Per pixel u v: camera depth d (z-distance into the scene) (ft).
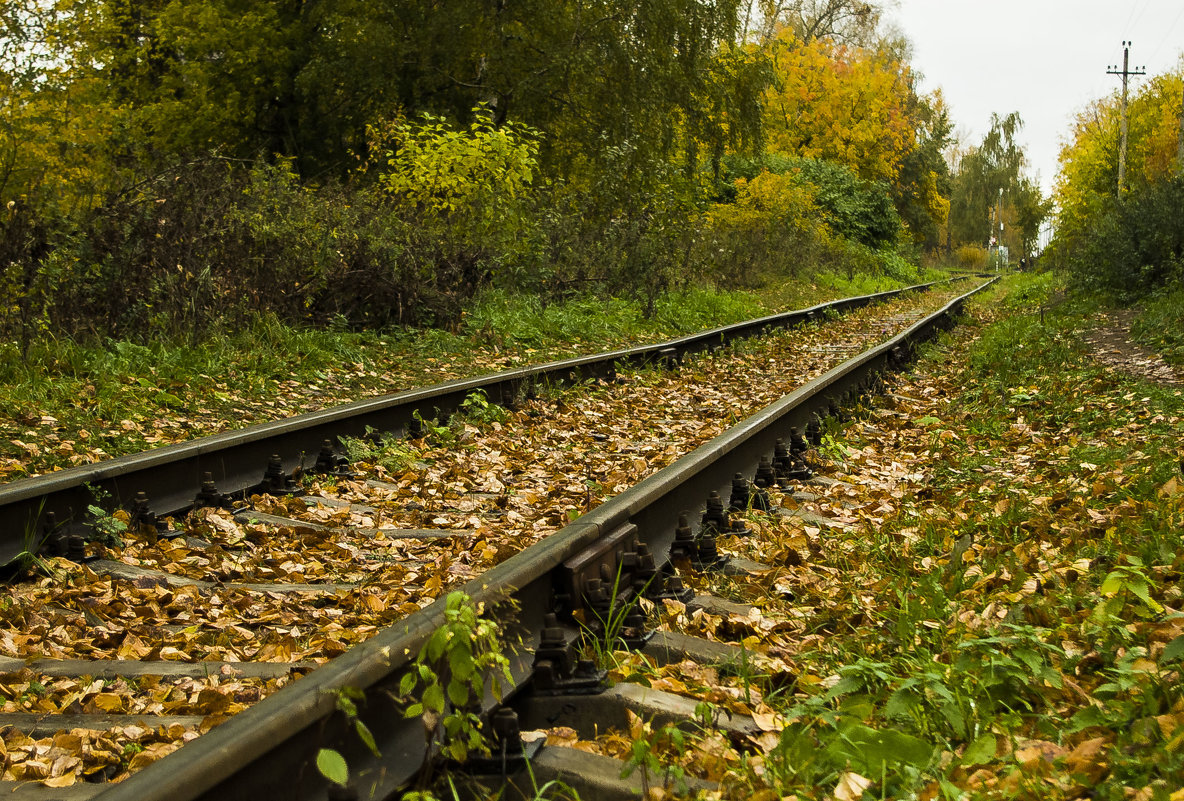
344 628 12.21
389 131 66.54
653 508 13.96
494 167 53.01
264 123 93.20
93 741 9.10
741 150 95.71
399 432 24.13
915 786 7.72
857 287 117.39
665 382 35.01
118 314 33.09
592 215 65.87
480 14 82.64
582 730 9.13
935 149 227.81
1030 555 13.82
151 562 15.01
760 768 8.24
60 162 54.75
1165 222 65.05
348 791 6.77
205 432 24.73
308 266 40.16
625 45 81.92
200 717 9.62
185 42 83.15
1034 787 7.37
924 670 9.80
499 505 19.01
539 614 10.20
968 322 65.77
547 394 30.07
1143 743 7.87
